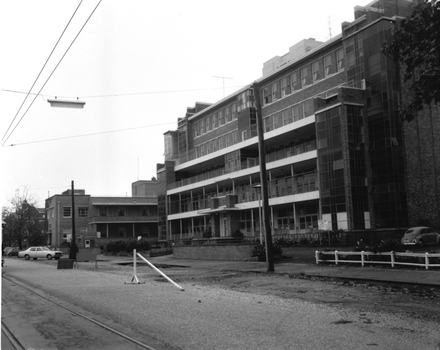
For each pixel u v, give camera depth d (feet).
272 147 169.78
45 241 275.18
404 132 123.03
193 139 228.22
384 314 32.55
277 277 66.23
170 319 31.94
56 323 31.48
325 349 22.54
